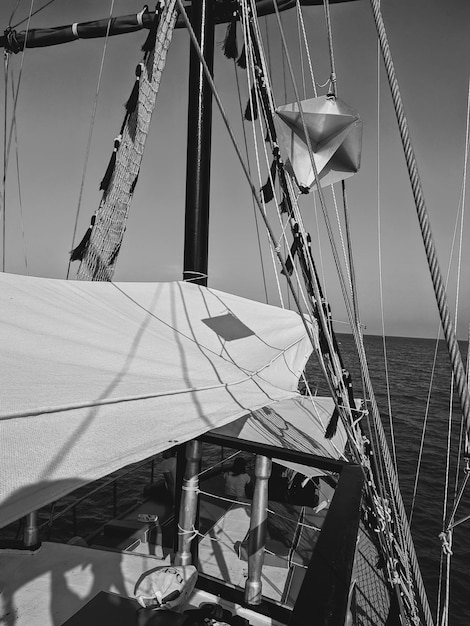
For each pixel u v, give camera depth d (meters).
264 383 2.77
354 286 3.24
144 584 2.52
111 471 1.26
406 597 3.23
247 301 5.36
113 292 4.18
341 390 3.09
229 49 4.96
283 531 5.48
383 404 30.12
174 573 2.67
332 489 7.75
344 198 3.15
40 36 7.03
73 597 2.62
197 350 3.20
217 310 4.48
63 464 1.24
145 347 2.91
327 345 3.01
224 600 3.03
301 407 7.62
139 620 2.20
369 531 6.10
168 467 6.14
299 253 2.88
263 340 4.15
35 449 1.27
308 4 5.57
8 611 2.49
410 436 22.12
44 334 2.64
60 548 3.15
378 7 1.64
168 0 4.12
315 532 5.51
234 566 4.22
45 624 2.39
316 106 2.51
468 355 2.23
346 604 1.04
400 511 2.91
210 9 4.80
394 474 2.99
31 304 3.13
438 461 17.92
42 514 9.43
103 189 4.02
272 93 2.95
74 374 2.05
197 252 4.86
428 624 2.66
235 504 6.09
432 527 12.26
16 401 1.50
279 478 6.91
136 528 4.87
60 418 1.50
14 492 1.06
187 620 2.25
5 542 3.16
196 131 4.77
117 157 3.99
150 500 6.07
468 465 2.67
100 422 1.57
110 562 2.99
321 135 2.57
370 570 5.16
